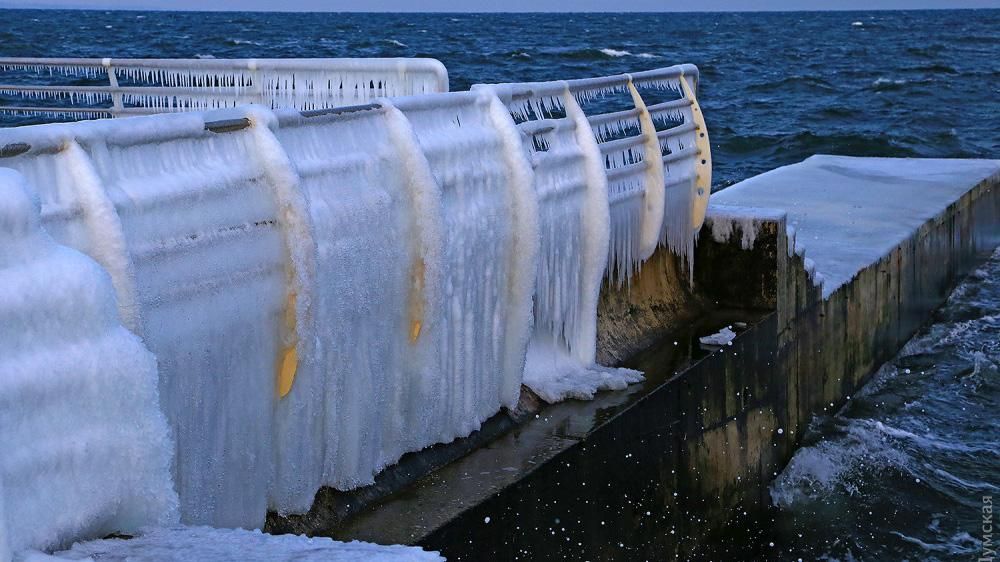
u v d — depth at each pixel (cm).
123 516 364
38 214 348
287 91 851
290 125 496
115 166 410
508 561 576
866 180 1623
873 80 5756
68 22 17638
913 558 879
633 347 834
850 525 923
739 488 880
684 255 945
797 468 986
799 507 946
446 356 604
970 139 3359
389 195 548
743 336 880
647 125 855
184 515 442
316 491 524
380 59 809
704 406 812
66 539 345
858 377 1176
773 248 941
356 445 542
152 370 365
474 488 573
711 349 841
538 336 731
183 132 438
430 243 565
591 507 655
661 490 745
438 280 571
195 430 444
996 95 4788
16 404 329
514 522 580
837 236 1280
